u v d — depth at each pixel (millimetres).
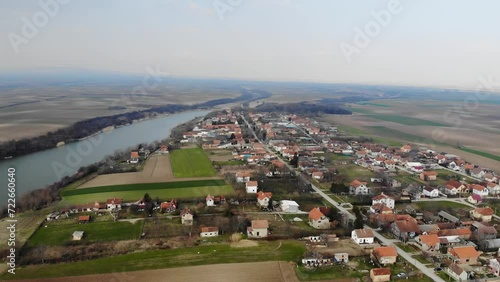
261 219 121688
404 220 112250
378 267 89312
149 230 111250
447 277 85188
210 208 129750
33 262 90125
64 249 97375
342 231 111438
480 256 96750
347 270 87312
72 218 120750
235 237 105812
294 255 94188
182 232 109938
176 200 136250
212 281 80688
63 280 80688
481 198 142625
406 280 83688
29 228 111812
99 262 89938
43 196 133375
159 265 88062
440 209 133125
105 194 142625
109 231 110500
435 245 99312
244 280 81375
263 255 93875
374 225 116312
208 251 96312
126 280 80750
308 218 122500
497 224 119938
